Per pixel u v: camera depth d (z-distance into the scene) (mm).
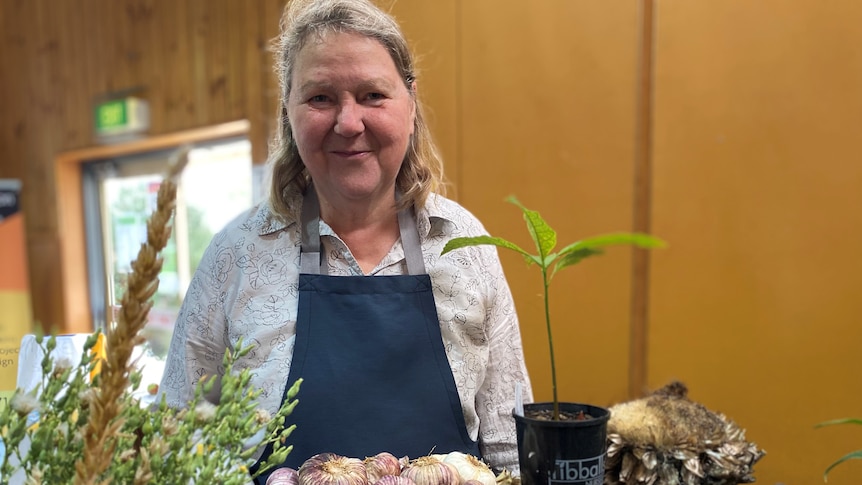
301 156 955
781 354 1636
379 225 1044
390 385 938
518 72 1937
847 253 1533
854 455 675
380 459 778
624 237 537
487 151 2016
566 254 606
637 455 845
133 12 2791
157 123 2785
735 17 1620
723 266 1693
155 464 481
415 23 2100
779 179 1603
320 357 932
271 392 925
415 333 963
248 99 2439
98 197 3285
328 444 907
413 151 1067
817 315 1583
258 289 982
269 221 1024
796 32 1549
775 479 1664
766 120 1604
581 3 1820
